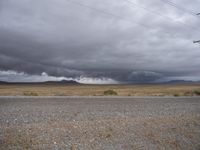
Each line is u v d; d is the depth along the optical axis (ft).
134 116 68.08
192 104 115.03
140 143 45.21
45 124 50.19
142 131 52.65
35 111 66.49
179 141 50.24
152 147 44.37
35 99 106.32
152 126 57.98
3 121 50.80
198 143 51.37
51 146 37.78
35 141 39.04
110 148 40.52
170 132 55.26
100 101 107.14
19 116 57.52
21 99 104.37
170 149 45.14
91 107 81.76
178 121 66.85
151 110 83.15
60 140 40.86
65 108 75.92
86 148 38.88
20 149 35.32
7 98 108.37
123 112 74.08
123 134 48.75
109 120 59.06
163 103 111.04
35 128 46.26
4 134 40.98
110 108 81.82
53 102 93.97
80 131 46.91
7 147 35.53
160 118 68.13
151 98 144.56
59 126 49.14
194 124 65.98
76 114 64.90
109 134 47.09
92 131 47.78
